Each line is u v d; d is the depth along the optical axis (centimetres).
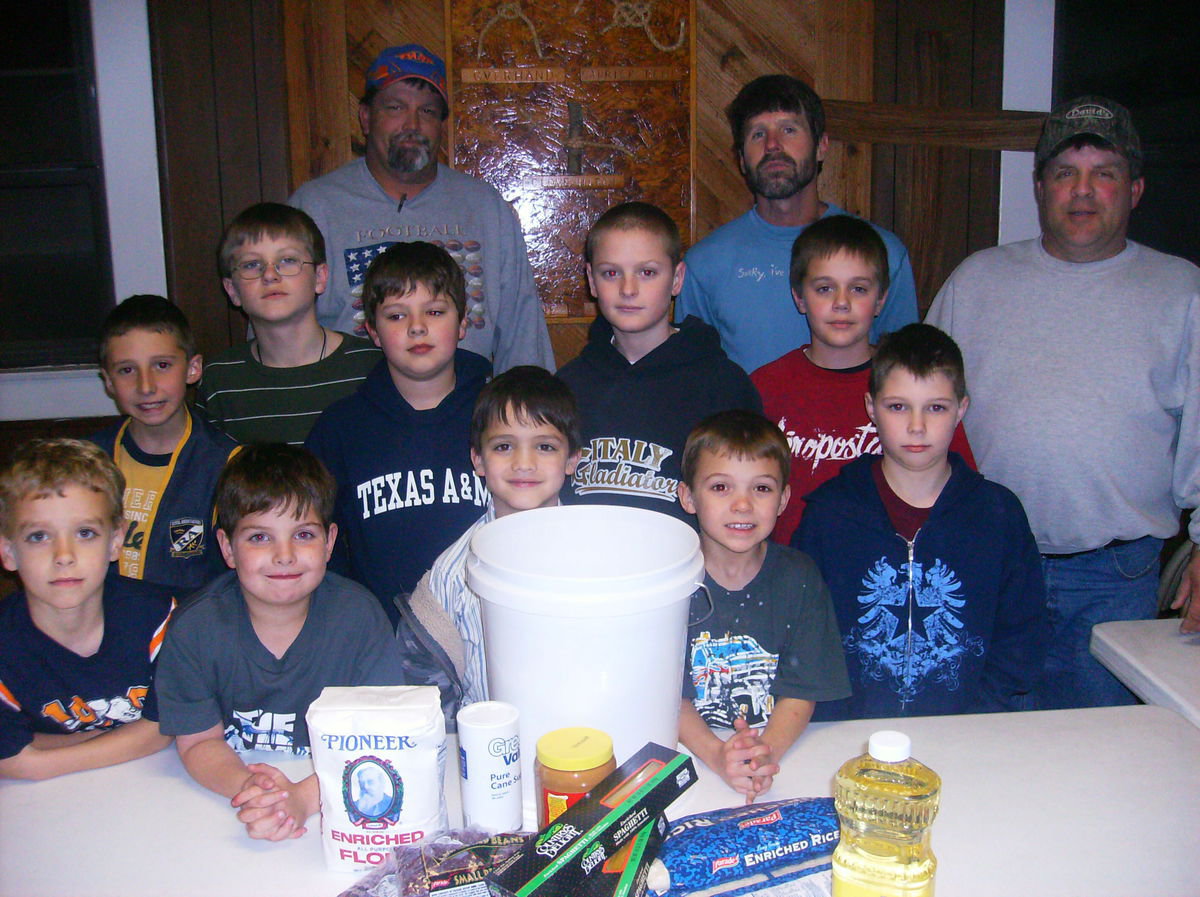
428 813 81
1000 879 80
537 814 82
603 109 245
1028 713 110
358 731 79
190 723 103
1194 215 271
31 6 233
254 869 84
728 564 124
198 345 243
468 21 238
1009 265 174
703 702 122
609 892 71
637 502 154
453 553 117
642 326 157
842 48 246
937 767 98
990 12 248
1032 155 256
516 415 125
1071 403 163
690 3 242
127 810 94
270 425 172
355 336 186
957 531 139
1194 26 254
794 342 190
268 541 104
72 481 107
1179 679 113
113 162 237
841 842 78
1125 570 167
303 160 240
